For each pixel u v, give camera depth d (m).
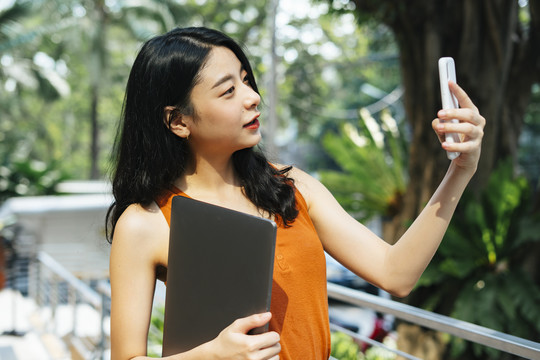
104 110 28.47
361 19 5.70
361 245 1.18
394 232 6.61
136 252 1.10
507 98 5.73
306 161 23.16
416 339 5.87
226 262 0.98
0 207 13.65
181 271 1.05
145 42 1.16
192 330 1.03
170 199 1.15
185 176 1.19
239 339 0.91
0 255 7.38
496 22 5.36
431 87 5.68
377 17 5.66
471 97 5.54
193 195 1.17
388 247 1.17
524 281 5.16
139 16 18.19
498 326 5.05
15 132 25.92
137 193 1.14
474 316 5.11
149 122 1.13
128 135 1.16
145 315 1.09
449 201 1.05
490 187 5.32
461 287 5.51
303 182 1.27
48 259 5.89
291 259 1.11
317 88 17.45
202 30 1.12
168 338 1.08
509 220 5.33
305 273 1.12
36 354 4.84
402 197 6.69
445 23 5.53
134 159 1.15
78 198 11.59
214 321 0.99
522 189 5.34
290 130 23.78
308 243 1.14
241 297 0.95
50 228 10.45
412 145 6.02
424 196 5.84
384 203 6.77
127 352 1.06
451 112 0.94
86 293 4.21
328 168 22.83
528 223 5.23
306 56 15.87
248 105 1.10
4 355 4.83
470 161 0.99
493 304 5.12
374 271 1.15
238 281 0.96
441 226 1.07
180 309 1.05
